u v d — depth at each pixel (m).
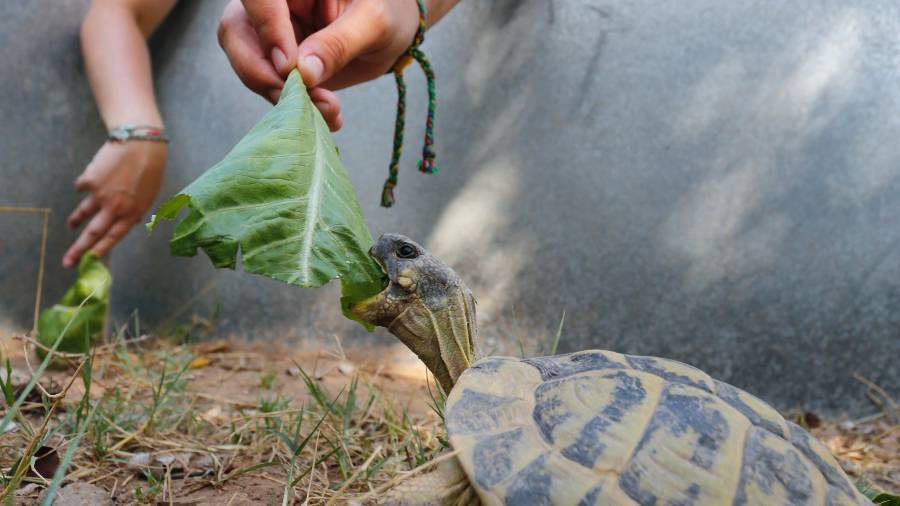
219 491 0.32
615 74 0.61
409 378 0.61
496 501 0.23
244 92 0.69
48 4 0.68
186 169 0.71
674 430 0.24
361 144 0.67
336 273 0.25
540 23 0.62
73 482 0.31
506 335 0.64
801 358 0.57
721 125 0.59
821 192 0.57
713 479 0.23
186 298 0.71
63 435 0.34
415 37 0.37
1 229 0.67
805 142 0.57
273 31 0.30
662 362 0.28
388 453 0.37
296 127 0.28
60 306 0.56
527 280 0.63
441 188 0.65
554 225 0.62
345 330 0.67
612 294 0.61
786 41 0.57
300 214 0.26
